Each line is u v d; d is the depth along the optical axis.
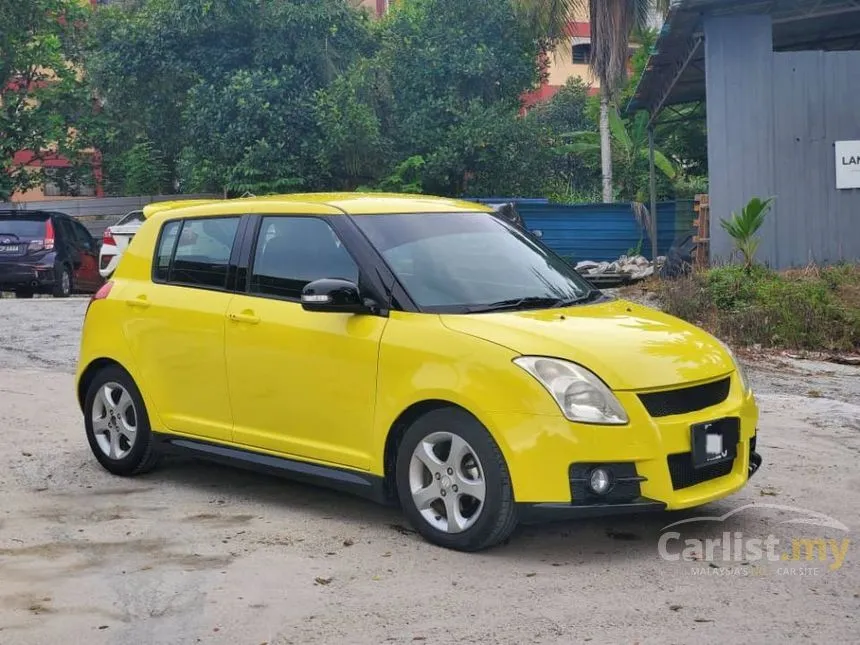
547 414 5.13
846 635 4.36
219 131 27.84
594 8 29.17
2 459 7.63
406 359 5.60
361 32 29.45
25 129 32.06
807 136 17.02
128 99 31.39
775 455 7.59
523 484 5.17
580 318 5.76
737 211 17.08
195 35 28.77
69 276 21.30
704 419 5.34
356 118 27.17
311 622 4.57
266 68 28.64
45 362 11.83
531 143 29.62
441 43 29.50
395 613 4.65
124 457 7.12
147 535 5.85
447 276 6.04
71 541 5.75
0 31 31.03
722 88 17.00
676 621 4.52
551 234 23.55
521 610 4.66
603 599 4.80
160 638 4.42
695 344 5.70
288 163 27.66
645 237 23.33
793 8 17.16
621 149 33.00
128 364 7.04
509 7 30.03
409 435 5.61
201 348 6.62
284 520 6.13
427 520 5.59
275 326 6.23
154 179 33.06
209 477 7.19
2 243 20.45
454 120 28.97
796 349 12.77
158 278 7.07
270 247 6.50
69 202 30.50
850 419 8.80
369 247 6.07
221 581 5.09
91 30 32.69
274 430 6.28
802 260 17.06
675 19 16.94
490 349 5.34
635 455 5.12
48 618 4.64
